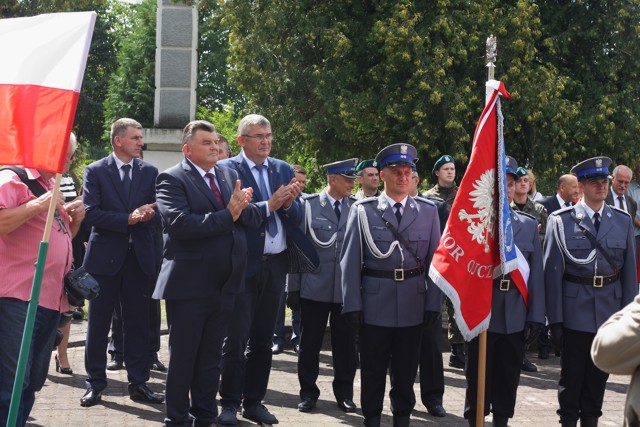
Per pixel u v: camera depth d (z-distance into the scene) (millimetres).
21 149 4305
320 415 6738
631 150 16969
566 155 16797
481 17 15656
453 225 5465
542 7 17219
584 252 6148
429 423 6652
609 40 17203
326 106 16312
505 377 6074
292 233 6309
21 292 4906
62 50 4375
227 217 5438
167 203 5527
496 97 5559
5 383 4883
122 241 6641
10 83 4336
